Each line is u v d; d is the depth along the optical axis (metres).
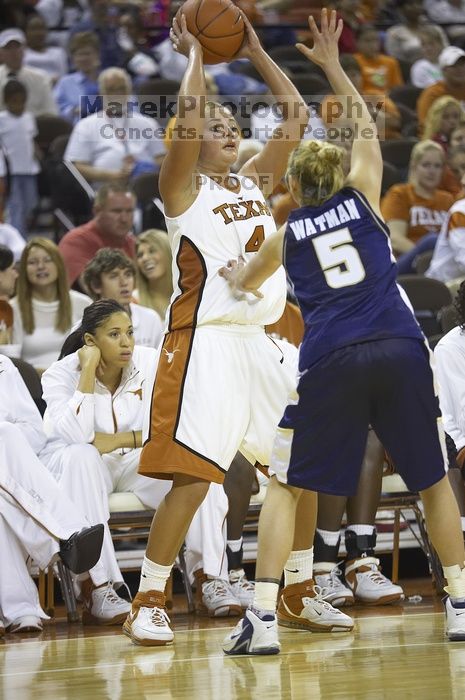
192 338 11.82
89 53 33.69
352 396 10.77
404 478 11.20
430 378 10.93
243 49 12.44
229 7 12.16
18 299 19.05
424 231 25.84
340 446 10.91
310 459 10.88
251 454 12.24
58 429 14.91
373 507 15.01
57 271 19.02
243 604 14.82
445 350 15.81
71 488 14.45
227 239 11.88
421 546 17.27
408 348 10.77
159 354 12.06
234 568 14.99
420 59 38.94
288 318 18.22
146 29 38.41
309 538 12.45
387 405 10.90
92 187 27.66
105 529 14.45
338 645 11.49
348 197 11.16
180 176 11.66
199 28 12.02
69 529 13.75
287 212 23.23
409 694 8.95
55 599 16.64
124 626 12.39
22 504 13.67
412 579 17.47
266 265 11.34
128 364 15.66
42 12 40.34
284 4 39.88
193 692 9.43
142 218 25.47
